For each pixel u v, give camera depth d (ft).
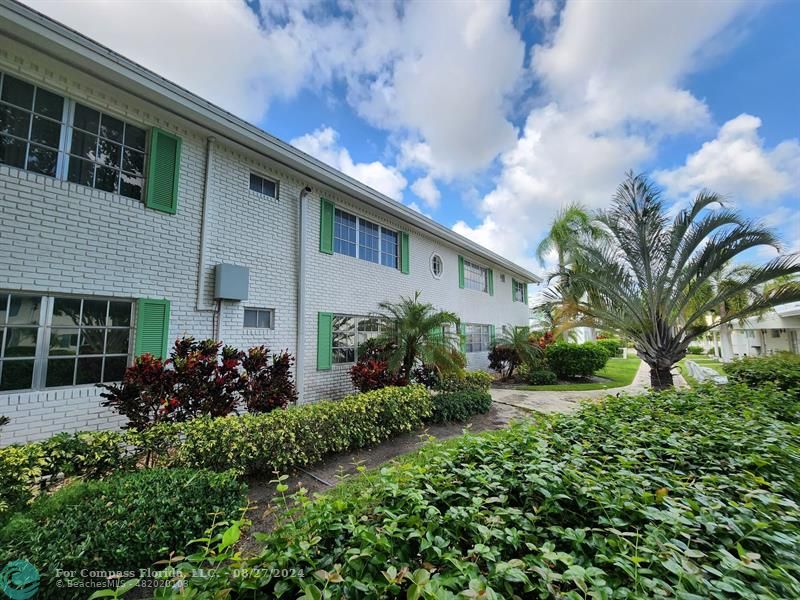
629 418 11.51
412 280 33.27
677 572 3.95
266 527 9.59
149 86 14.88
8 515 7.67
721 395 13.76
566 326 28.35
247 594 4.11
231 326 19.02
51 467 9.20
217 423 12.03
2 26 11.87
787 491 6.72
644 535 5.01
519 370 40.40
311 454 13.84
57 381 13.61
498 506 6.17
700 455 8.18
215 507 8.62
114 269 15.01
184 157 17.53
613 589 4.16
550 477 6.20
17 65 12.87
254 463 12.31
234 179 19.66
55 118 13.93
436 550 4.44
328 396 24.27
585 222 43.27
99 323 14.74
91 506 7.79
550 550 4.53
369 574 4.32
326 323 24.32
